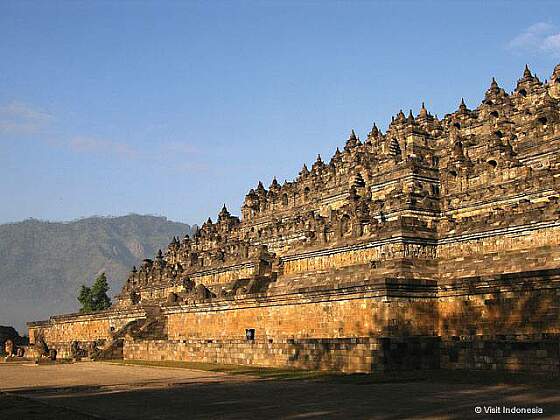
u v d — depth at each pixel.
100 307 173.00
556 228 53.41
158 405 34.00
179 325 84.19
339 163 102.75
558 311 45.50
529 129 77.06
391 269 59.62
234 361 62.12
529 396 31.97
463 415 27.03
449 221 63.16
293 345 54.84
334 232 71.50
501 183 70.75
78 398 38.84
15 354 122.44
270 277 83.19
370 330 53.38
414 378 41.88
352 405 31.28
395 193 74.69
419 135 91.75
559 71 85.06
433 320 53.56
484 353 45.06
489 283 50.06
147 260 151.12
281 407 31.61
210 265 111.69
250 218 127.31
